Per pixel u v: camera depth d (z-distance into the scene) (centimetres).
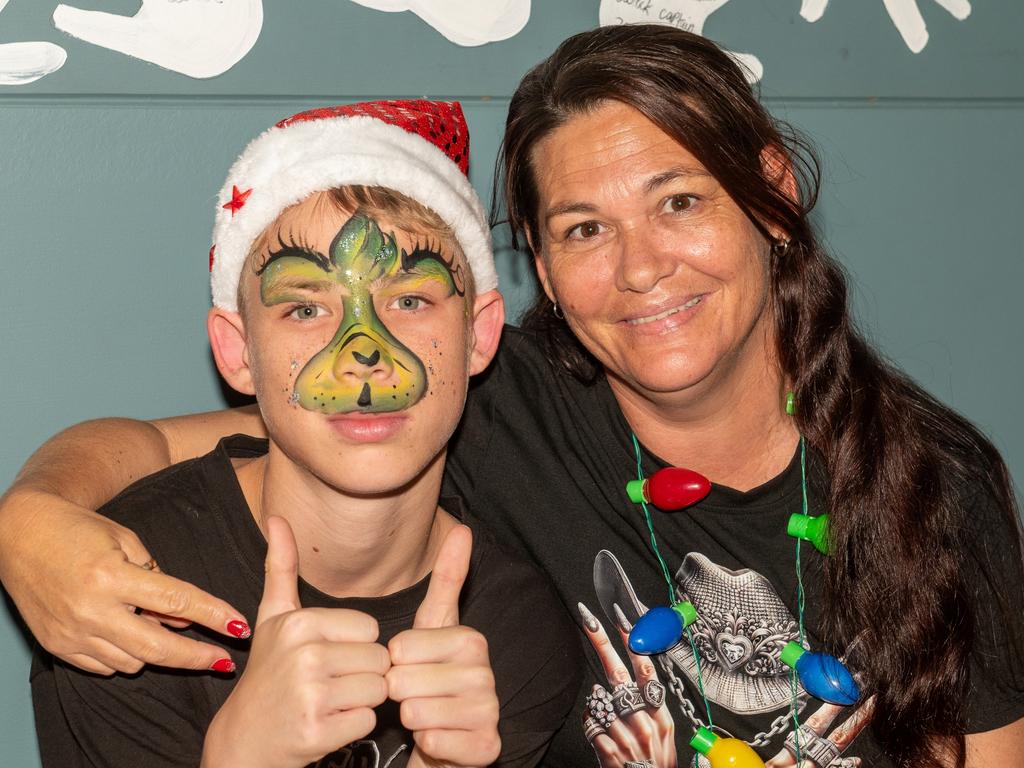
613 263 117
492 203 146
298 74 149
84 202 144
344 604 111
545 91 119
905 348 175
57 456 118
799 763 125
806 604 125
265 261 106
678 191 113
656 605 127
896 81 170
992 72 172
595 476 129
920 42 169
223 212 110
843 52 167
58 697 111
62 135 143
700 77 113
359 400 101
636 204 114
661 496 122
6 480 147
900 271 173
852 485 123
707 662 125
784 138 137
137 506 112
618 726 127
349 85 151
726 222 114
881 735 124
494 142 157
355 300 104
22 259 144
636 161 113
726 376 119
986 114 173
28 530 101
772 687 125
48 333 146
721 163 112
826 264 127
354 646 92
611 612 127
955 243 174
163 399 150
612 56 114
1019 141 175
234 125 148
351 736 91
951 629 122
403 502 107
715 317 115
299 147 107
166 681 107
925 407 133
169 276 148
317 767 111
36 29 140
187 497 113
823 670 120
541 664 118
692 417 123
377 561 110
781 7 165
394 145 109
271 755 91
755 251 117
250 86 148
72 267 145
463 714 94
